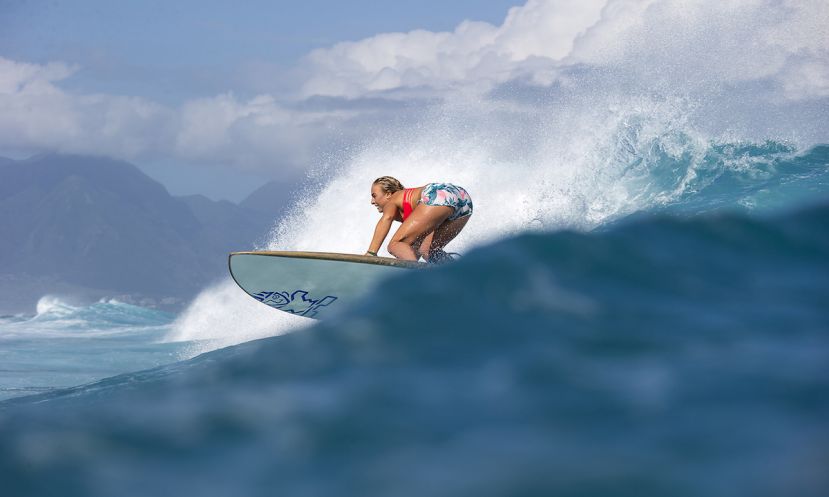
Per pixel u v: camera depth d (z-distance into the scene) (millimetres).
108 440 4395
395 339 5414
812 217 7828
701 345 4934
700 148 31625
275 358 5641
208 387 5262
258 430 4348
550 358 4844
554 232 7363
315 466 3838
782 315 5461
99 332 42844
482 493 3375
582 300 5773
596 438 3789
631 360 4742
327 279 17500
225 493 3654
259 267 17500
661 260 6672
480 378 4645
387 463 3736
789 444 3551
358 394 4633
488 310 5688
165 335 36375
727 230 7484
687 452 3574
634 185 31391
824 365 4512
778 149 30516
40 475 4000
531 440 3805
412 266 17359
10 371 23031
